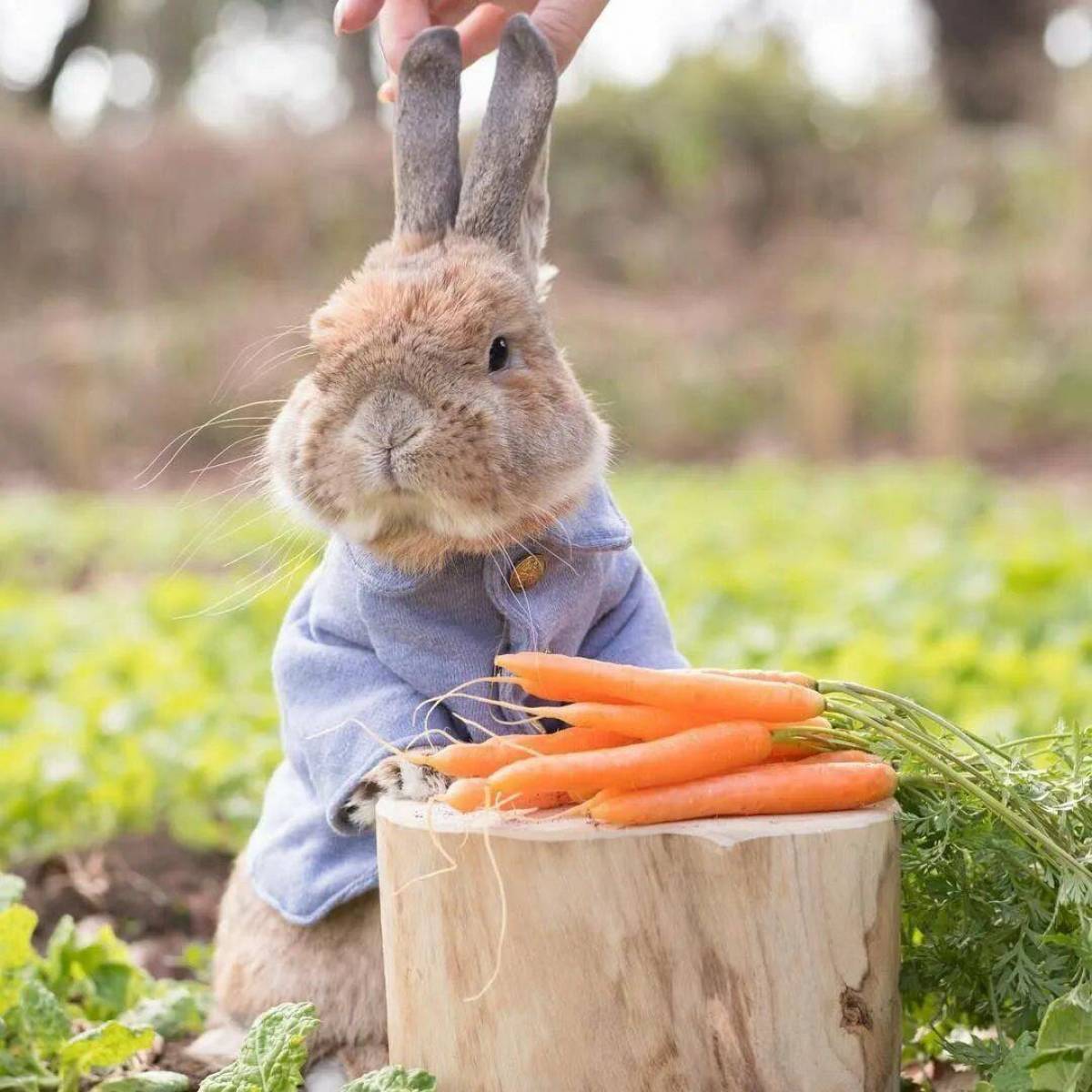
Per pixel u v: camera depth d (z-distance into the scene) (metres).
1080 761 4.07
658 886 3.57
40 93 35.78
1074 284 25.89
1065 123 28.50
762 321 25.94
